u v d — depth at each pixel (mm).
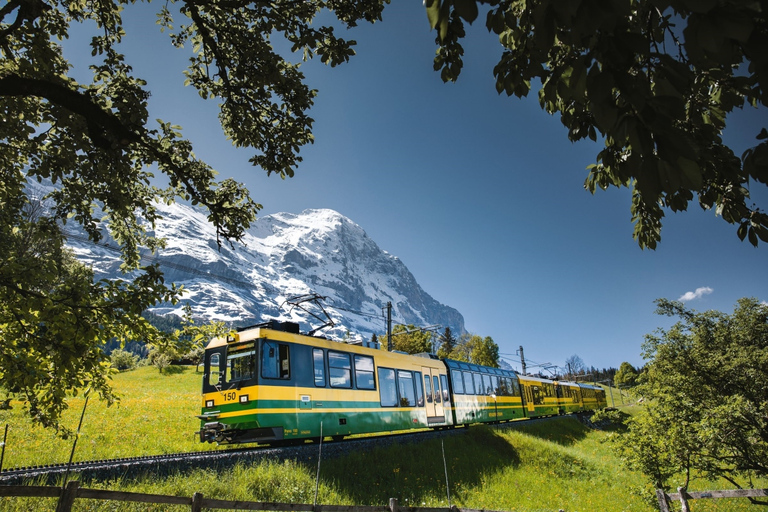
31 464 10680
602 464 23062
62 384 6473
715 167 3438
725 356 14523
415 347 47406
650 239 4738
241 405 12281
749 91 2846
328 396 14281
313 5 6871
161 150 7668
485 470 16875
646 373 16391
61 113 6766
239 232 8281
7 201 7664
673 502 14938
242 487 9766
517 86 2883
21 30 6238
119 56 7242
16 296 6035
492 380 27812
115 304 6156
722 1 1376
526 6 2543
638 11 2488
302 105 7457
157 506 7914
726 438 12953
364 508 7062
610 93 1708
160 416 18859
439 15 1577
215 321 13453
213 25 6879
